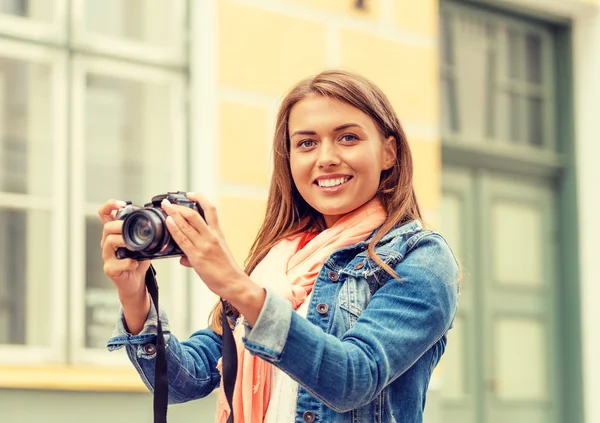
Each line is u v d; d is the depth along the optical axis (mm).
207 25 5090
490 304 6336
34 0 4742
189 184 5016
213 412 4875
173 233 1953
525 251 6512
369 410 2143
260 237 2484
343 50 5488
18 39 4684
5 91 4660
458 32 6266
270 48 5246
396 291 2127
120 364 4758
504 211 6422
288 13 5320
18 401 4402
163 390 2158
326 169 2289
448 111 6191
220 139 5051
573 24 6625
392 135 2365
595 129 6570
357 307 2188
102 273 4812
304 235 2447
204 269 1935
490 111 6395
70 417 4527
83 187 4805
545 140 6625
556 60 6613
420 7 5785
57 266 4707
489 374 6293
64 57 4789
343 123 2279
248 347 1955
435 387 5684
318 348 1955
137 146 4941
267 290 1969
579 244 6570
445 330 2172
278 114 2412
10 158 4660
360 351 2004
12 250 4637
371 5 5602
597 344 6488
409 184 2350
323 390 1960
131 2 4953
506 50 6484
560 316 6613
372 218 2316
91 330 4750
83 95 4824
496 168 6398
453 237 6176
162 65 5000
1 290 4602
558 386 6559
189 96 5051
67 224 4754
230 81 5113
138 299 2232
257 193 5117
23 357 4594
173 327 4906
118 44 4914
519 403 6406
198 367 2342
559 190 6629
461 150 6234
